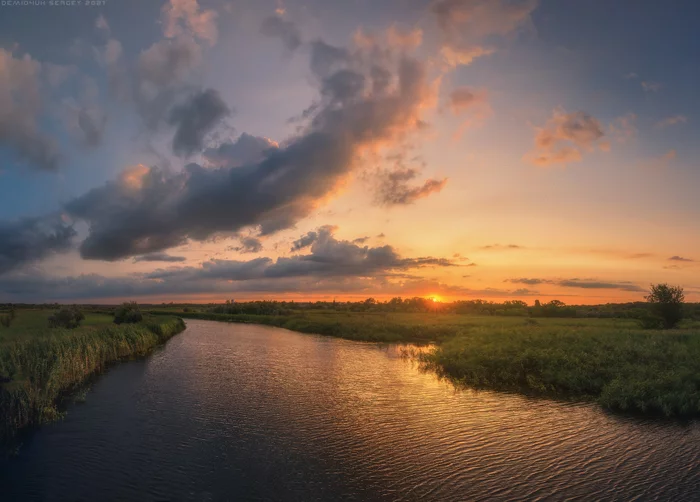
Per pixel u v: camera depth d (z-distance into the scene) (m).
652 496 11.91
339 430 17.31
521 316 85.31
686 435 16.89
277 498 11.73
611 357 26.56
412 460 14.34
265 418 18.84
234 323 88.00
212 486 12.40
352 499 11.68
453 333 52.72
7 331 32.50
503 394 23.31
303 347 44.50
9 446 15.35
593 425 18.06
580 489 12.31
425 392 23.78
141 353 38.56
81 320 45.38
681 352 26.56
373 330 56.69
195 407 20.48
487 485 12.55
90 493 11.93
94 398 22.00
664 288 50.72
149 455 14.64
